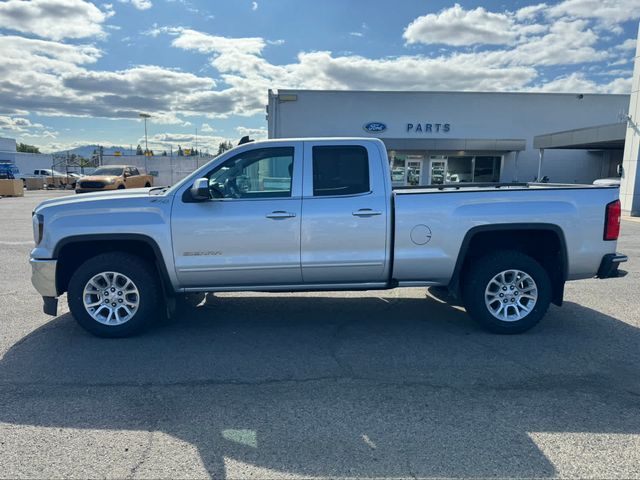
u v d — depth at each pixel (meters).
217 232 4.73
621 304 6.10
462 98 27.42
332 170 4.87
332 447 2.93
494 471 2.69
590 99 27.45
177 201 4.77
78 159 69.56
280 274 4.86
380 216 4.79
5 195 30.39
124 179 26.06
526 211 4.82
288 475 2.66
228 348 4.61
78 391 3.69
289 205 4.76
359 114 27.38
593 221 4.89
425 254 4.85
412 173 28.06
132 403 3.50
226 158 4.87
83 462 2.77
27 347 4.62
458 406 3.44
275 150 4.89
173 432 3.10
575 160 27.88
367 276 4.95
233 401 3.53
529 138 27.80
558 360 4.29
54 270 4.73
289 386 3.78
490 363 4.22
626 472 2.68
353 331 5.11
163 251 4.73
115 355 4.43
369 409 3.40
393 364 4.21
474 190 4.89
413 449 2.90
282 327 5.24
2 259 9.05
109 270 4.76
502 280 4.94
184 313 5.78
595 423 3.20
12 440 3.01
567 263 4.93
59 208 4.75
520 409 3.39
